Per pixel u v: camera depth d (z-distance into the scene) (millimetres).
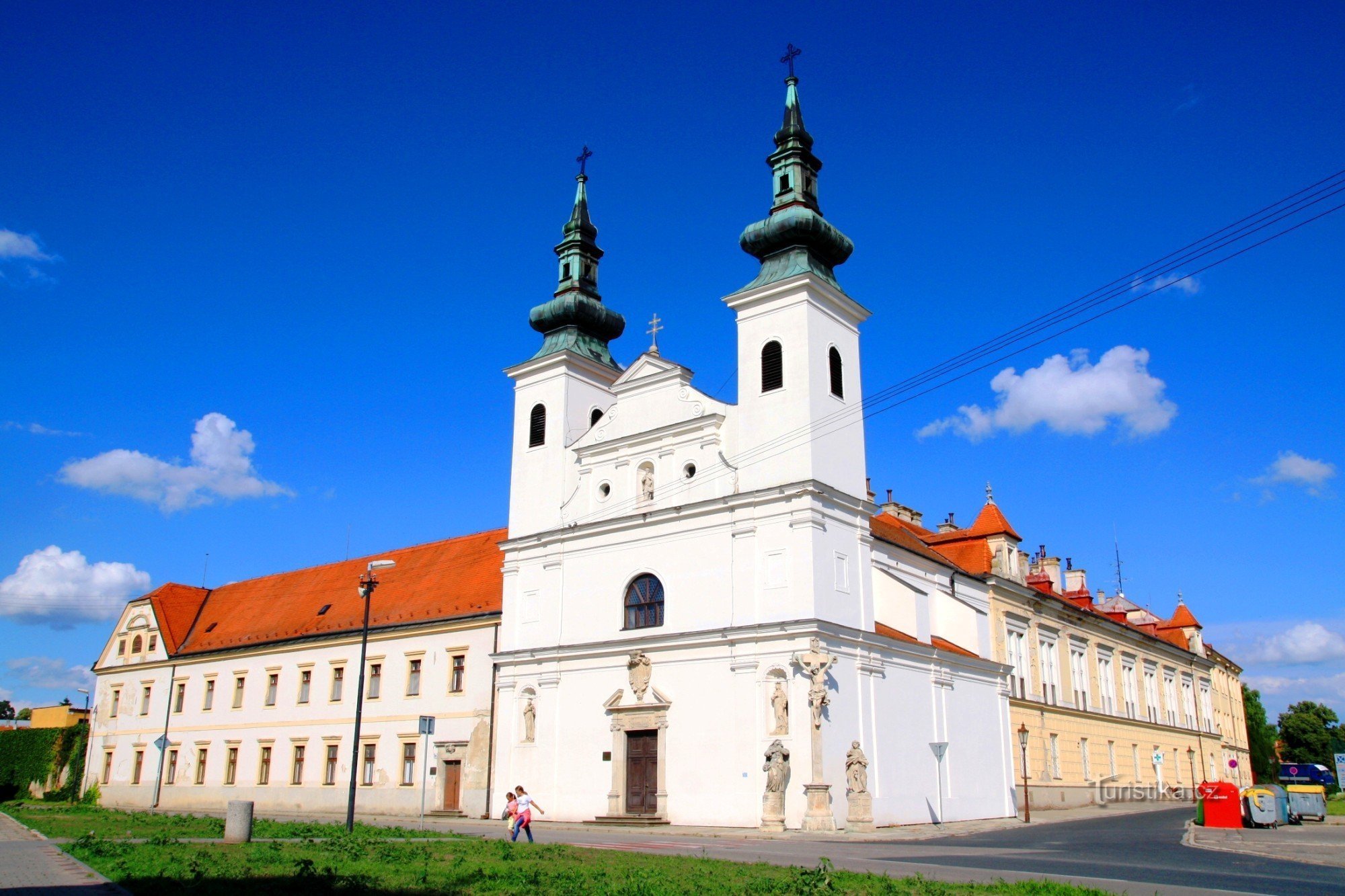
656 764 42375
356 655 59094
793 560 40844
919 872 21594
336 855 24125
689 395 46219
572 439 51375
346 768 57594
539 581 48969
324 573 69812
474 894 18156
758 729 39812
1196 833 34375
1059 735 61219
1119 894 18297
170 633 72250
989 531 61188
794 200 45594
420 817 50406
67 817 41938
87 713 85500
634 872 21094
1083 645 68688
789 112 47375
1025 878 21750
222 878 19594
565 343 52656
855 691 40969
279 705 62656
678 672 42688
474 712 52062
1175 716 82562
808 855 27875
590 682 45469
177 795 66750
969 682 49594
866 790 39312
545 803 45375
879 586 45875
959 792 46781
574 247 55156
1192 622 91625
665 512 44750
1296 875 22062
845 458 43844
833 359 44781
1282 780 79562
